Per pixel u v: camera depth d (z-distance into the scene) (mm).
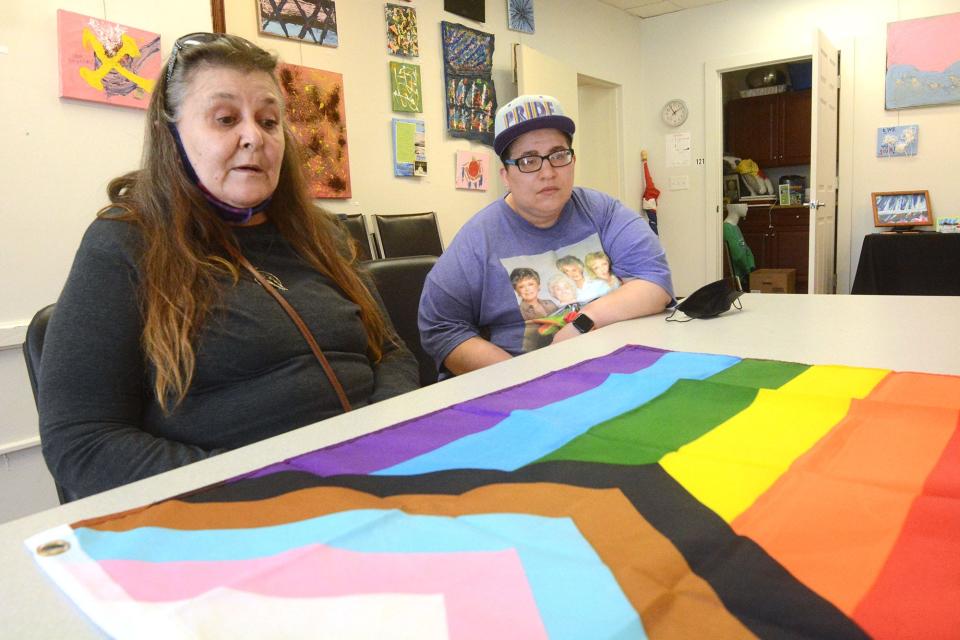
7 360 1875
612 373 946
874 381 831
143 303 934
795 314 1368
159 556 464
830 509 487
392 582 409
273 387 1013
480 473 592
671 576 404
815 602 371
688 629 352
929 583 386
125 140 2092
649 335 1232
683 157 5652
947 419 671
